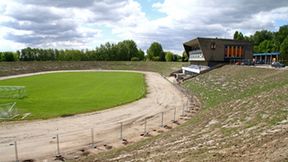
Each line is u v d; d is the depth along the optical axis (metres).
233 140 12.78
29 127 22.25
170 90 45.34
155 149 14.31
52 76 75.06
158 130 21.42
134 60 138.00
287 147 9.83
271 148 10.25
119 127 22.39
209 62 57.28
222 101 27.42
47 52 144.88
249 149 10.84
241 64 52.94
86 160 14.68
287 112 14.88
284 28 115.50
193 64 71.06
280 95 19.02
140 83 56.81
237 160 9.86
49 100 34.97
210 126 17.23
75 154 16.53
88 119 24.94
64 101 34.28
